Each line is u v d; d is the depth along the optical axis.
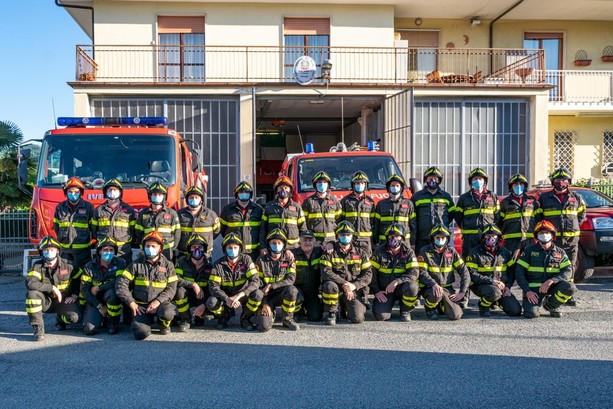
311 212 8.56
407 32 20.89
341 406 4.75
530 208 9.06
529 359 5.97
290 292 7.34
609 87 20.89
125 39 18.55
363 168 10.27
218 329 7.56
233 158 16.94
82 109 16.31
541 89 17.39
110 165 9.27
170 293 7.16
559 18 21.02
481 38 21.09
